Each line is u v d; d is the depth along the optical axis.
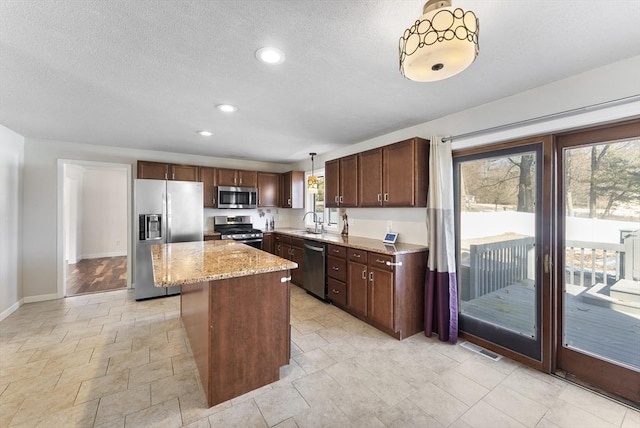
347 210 4.30
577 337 2.12
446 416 1.71
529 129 2.23
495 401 1.85
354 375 2.13
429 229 2.83
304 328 2.96
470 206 2.74
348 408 1.78
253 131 3.46
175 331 2.89
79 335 2.78
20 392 1.91
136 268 3.87
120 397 1.87
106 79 2.06
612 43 1.62
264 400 1.86
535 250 2.28
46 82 2.11
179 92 2.30
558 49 1.68
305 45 1.64
